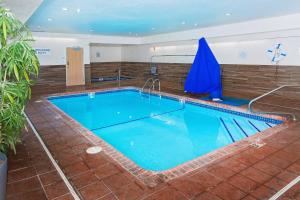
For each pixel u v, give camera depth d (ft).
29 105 20.02
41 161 9.45
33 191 7.38
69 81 33.42
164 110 23.13
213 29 26.30
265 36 22.57
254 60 24.47
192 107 23.43
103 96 29.63
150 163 11.93
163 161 12.16
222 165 9.05
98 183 7.84
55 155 10.07
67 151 10.48
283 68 22.24
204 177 8.16
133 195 7.14
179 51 33.50
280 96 22.79
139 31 30.83
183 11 17.87
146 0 14.55
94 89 29.73
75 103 26.11
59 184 7.79
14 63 6.44
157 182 7.88
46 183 7.84
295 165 9.02
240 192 7.26
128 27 26.86
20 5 11.75
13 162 9.34
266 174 8.35
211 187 7.54
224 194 7.16
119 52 46.47
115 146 14.16
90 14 18.86
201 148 13.92
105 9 17.02
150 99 28.30
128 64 45.34
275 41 22.49
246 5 16.02
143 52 40.86
